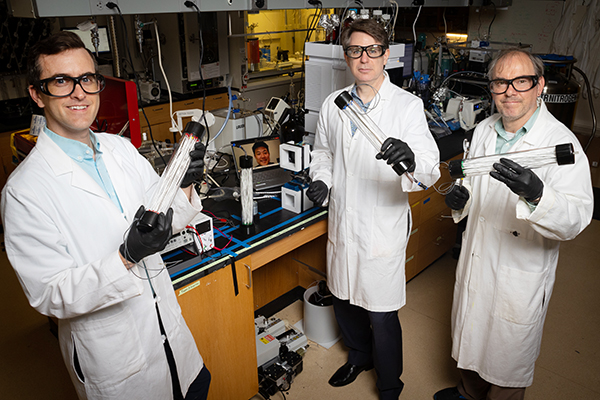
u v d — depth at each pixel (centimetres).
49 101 111
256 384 206
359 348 223
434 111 323
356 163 191
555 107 369
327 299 247
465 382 198
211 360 182
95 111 117
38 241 110
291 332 246
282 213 213
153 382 135
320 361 237
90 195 121
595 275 310
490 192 166
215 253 176
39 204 110
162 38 434
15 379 230
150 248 104
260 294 273
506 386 176
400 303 203
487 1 396
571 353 239
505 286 165
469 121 319
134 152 146
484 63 352
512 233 161
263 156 234
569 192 148
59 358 246
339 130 198
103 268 106
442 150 281
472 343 181
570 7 470
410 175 163
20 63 377
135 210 133
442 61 383
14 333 265
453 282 306
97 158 130
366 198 191
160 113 429
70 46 108
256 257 192
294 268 288
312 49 239
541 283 162
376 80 189
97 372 124
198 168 127
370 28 173
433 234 303
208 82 461
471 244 176
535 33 501
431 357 239
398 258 197
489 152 170
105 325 120
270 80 493
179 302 162
